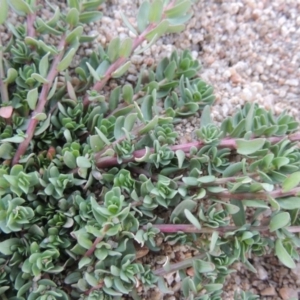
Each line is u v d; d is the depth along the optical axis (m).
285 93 0.25
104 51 0.23
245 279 0.23
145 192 0.19
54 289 0.19
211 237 0.19
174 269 0.20
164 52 0.24
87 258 0.19
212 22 0.25
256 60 0.25
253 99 0.24
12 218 0.18
